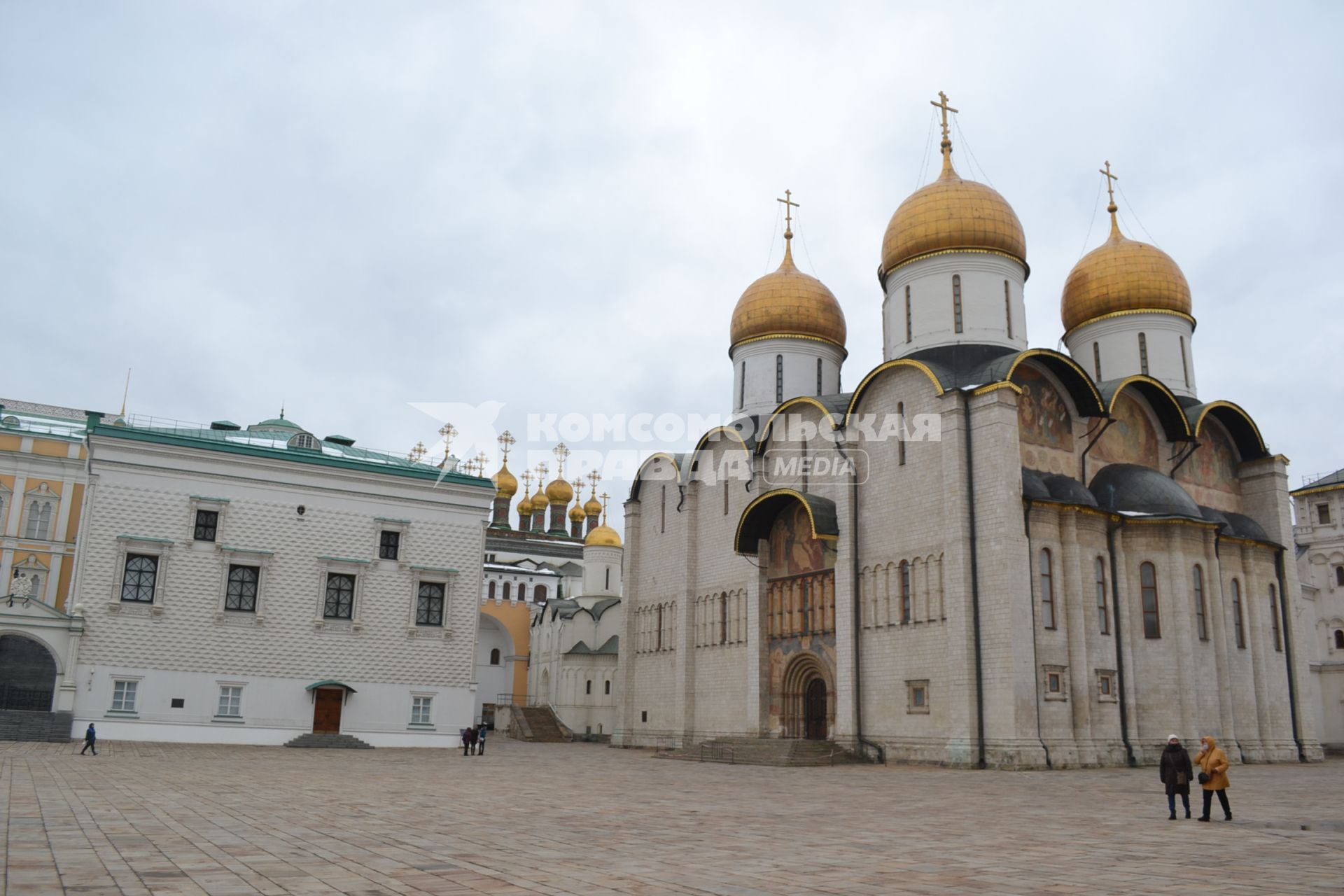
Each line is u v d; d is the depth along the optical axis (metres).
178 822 15.66
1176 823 17.66
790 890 10.59
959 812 19.72
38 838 13.66
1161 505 40.22
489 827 15.99
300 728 45.16
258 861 11.96
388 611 47.66
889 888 10.77
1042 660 36.28
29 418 65.69
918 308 45.75
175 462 44.84
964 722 36.00
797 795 23.83
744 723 48.22
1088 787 26.94
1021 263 45.91
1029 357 39.22
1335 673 57.28
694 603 53.66
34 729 40.38
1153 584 39.88
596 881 11.02
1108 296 49.56
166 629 43.62
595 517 107.31
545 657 78.69
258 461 46.12
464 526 49.81
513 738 71.44
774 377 55.22
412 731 47.22
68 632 41.91
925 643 38.59
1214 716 39.38
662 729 54.66
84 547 42.97
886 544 41.25
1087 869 12.26
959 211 45.38
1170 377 48.28
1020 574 36.12
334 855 12.59
